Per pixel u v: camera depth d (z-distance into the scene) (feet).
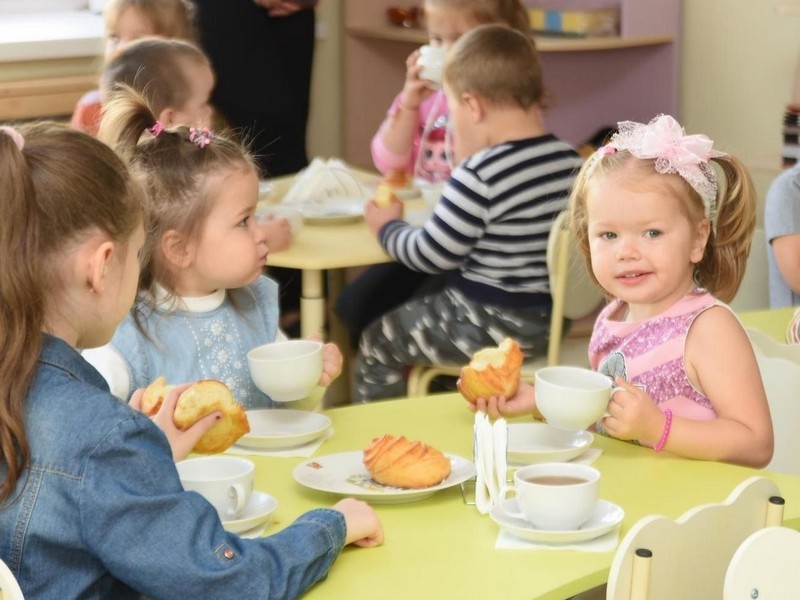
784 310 8.34
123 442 3.82
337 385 11.14
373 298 10.67
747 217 6.07
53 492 3.82
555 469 4.61
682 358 5.76
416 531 4.52
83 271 3.94
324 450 5.43
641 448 5.48
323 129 15.53
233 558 3.91
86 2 15.16
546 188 9.21
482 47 9.28
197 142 6.17
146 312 6.18
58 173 3.87
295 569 4.00
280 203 10.37
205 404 4.73
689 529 4.03
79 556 3.90
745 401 5.58
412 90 11.09
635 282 5.78
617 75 13.84
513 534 4.45
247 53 12.74
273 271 12.27
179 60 9.49
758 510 4.34
